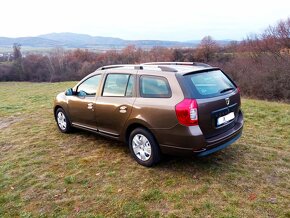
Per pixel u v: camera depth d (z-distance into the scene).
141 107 4.36
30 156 5.29
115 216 3.36
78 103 5.73
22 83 36.62
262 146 5.35
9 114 9.28
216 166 4.50
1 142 6.22
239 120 4.94
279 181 4.01
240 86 16.75
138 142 4.62
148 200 3.65
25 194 3.93
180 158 4.84
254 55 19.55
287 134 6.04
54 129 7.02
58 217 3.40
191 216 3.29
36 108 10.17
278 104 9.51
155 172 4.38
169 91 4.08
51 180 4.30
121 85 4.85
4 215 3.48
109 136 5.18
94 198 3.76
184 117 3.85
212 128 4.12
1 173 4.60
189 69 4.35
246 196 3.65
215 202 3.53
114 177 4.30
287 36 19.50
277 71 15.29
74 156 5.20
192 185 3.95
